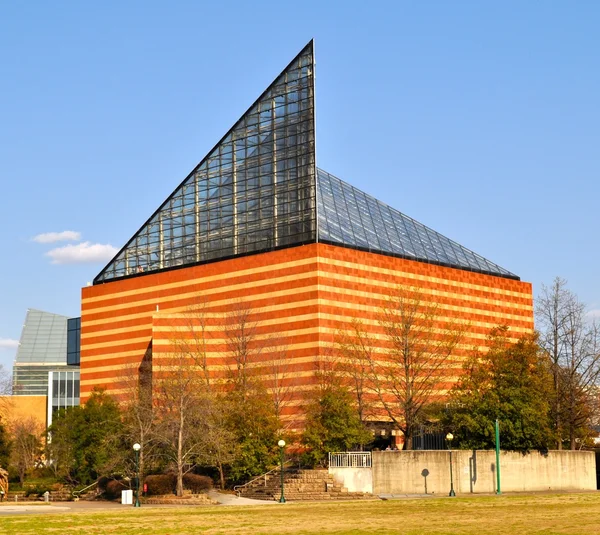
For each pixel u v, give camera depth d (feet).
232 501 274.77
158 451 312.50
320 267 370.53
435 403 337.93
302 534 150.51
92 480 350.02
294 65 398.83
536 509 208.85
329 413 307.17
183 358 347.56
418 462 298.97
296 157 390.63
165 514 207.82
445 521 175.01
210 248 411.95
